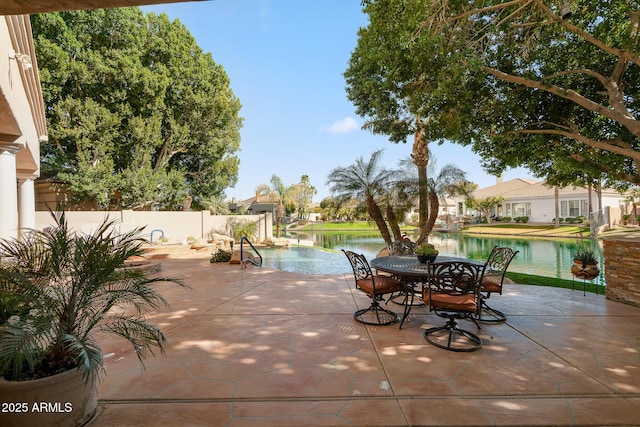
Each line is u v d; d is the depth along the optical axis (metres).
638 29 5.05
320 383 2.79
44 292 2.34
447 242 20.83
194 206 23.97
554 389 2.67
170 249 14.52
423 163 11.28
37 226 15.39
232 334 4.00
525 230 25.77
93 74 16.89
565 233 22.44
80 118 16.39
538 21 5.98
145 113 18.88
